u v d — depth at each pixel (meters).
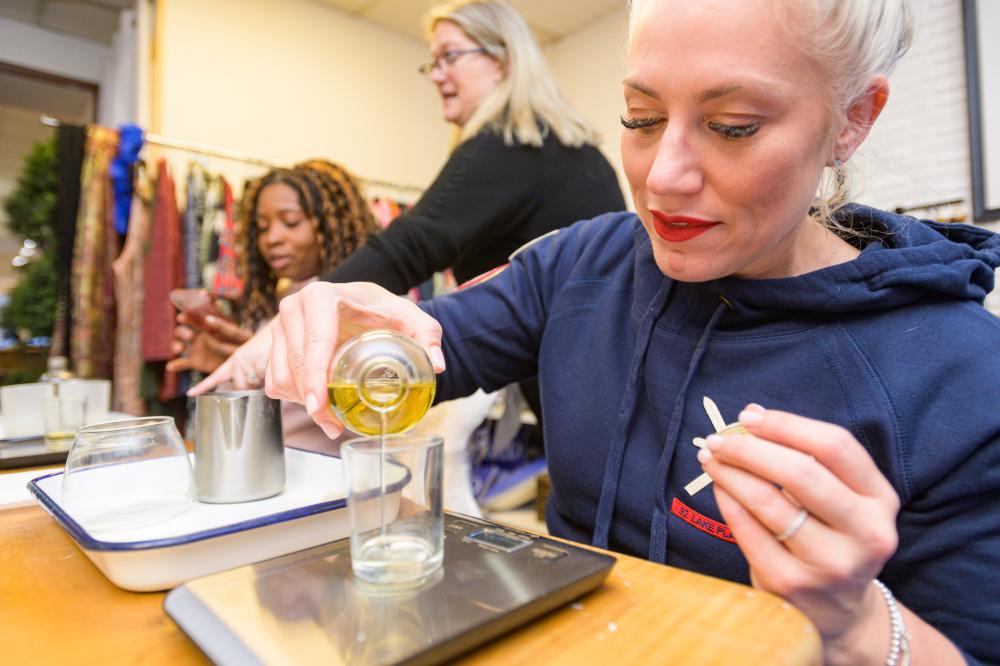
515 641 0.33
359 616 0.33
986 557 0.44
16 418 1.01
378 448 0.39
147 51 2.45
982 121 1.94
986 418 0.45
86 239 1.93
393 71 3.16
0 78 2.99
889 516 0.35
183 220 2.05
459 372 0.81
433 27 1.44
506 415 1.43
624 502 0.62
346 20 2.98
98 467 0.47
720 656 0.30
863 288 0.52
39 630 0.36
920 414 0.49
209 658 0.30
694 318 0.61
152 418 0.53
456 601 0.34
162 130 2.41
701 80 0.43
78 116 3.44
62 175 1.92
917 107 2.11
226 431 0.53
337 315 0.56
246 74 2.64
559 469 0.70
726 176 0.45
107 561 0.40
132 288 1.96
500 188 1.16
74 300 1.93
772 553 0.37
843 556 0.35
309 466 0.64
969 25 1.97
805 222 0.59
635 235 0.70
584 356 0.71
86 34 3.09
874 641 0.38
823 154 0.47
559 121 1.25
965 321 0.51
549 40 3.24
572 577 0.37
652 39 0.44
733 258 0.49
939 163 2.06
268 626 0.32
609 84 2.96
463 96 1.37
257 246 1.83
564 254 0.81
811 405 0.53
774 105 0.43
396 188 2.88
